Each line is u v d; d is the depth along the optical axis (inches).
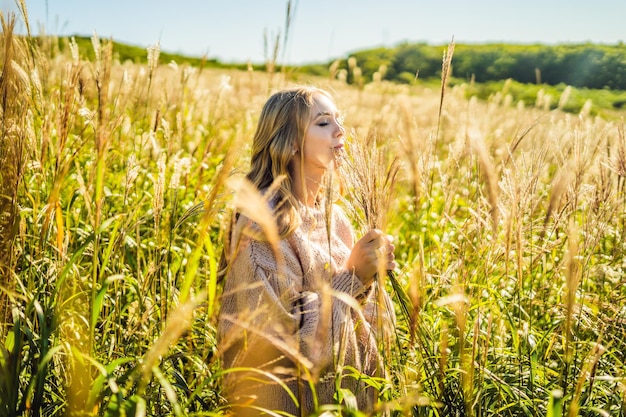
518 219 98.0
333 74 180.7
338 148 102.3
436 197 199.6
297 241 97.3
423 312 111.3
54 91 142.2
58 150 95.8
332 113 103.0
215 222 155.4
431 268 131.6
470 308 100.8
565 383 83.8
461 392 96.7
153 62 166.7
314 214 104.2
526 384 106.0
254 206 65.9
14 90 90.9
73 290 91.4
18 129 88.5
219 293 98.3
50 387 96.1
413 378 93.0
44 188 123.2
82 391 79.1
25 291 89.2
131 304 107.3
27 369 92.0
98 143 81.1
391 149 178.7
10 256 87.6
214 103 233.9
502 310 115.1
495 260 104.4
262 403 91.4
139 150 177.5
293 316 88.7
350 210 96.4
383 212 91.3
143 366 69.0
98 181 81.3
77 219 126.4
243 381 91.3
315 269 96.3
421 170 126.6
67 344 84.4
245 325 74.5
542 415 97.6
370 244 92.4
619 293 126.9
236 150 69.1
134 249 141.5
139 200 148.1
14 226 87.2
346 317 91.3
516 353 107.8
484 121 249.9
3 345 81.4
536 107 245.9
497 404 103.6
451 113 310.2
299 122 100.3
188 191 176.1
